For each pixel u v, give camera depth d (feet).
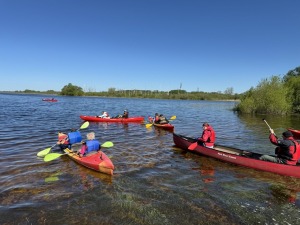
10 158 30.91
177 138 38.27
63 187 22.66
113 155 33.24
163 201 20.22
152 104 211.41
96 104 179.52
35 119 71.92
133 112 118.52
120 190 22.18
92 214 18.08
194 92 483.51
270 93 116.16
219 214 18.40
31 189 22.11
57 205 19.33
